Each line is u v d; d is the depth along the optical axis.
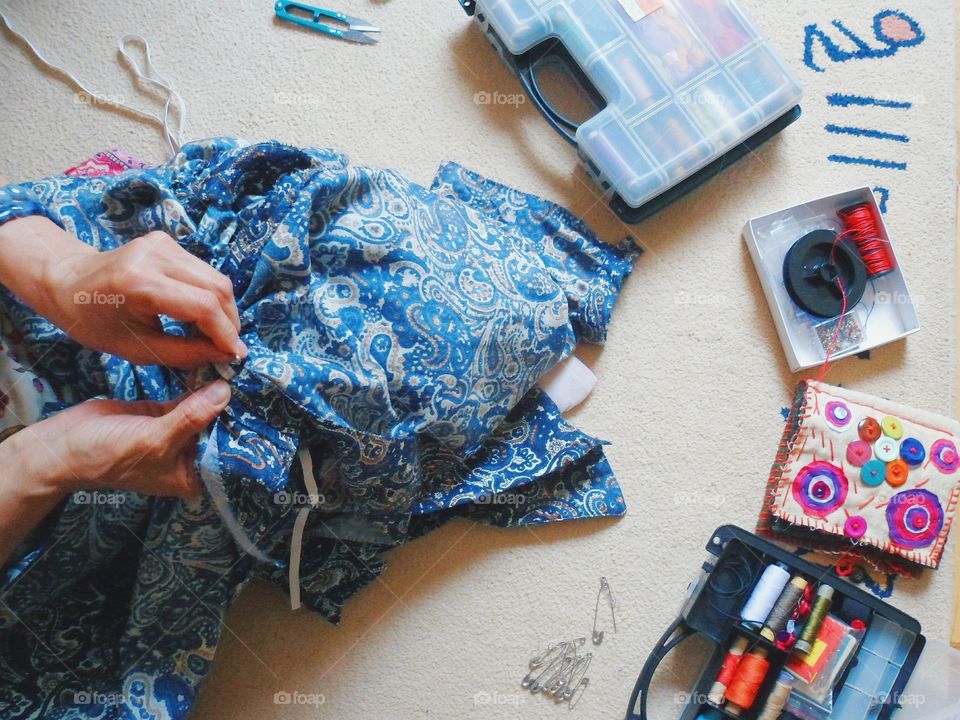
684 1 1.15
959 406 1.17
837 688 1.01
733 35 1.15
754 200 1.21
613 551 1.12
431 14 1.23
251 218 0.79
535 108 1.22
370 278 0.86
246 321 0.77
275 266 0.75
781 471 1.11
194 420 0.68
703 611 1.04
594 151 1.12
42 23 1.20
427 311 0.87
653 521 1.13
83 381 0.80
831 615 1.02
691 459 1.15
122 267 0.63
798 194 1.21
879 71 1.23
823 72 1.23
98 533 0.83
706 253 1.19
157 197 0.77
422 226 0.91
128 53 1.20
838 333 1.16
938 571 1.13
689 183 1.15
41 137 1.18
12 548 0.69
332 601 1.07
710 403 1.16
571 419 1.16
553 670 1.09
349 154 1.20
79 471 0.66
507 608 1.10
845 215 1.16
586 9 1.14
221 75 1.21
